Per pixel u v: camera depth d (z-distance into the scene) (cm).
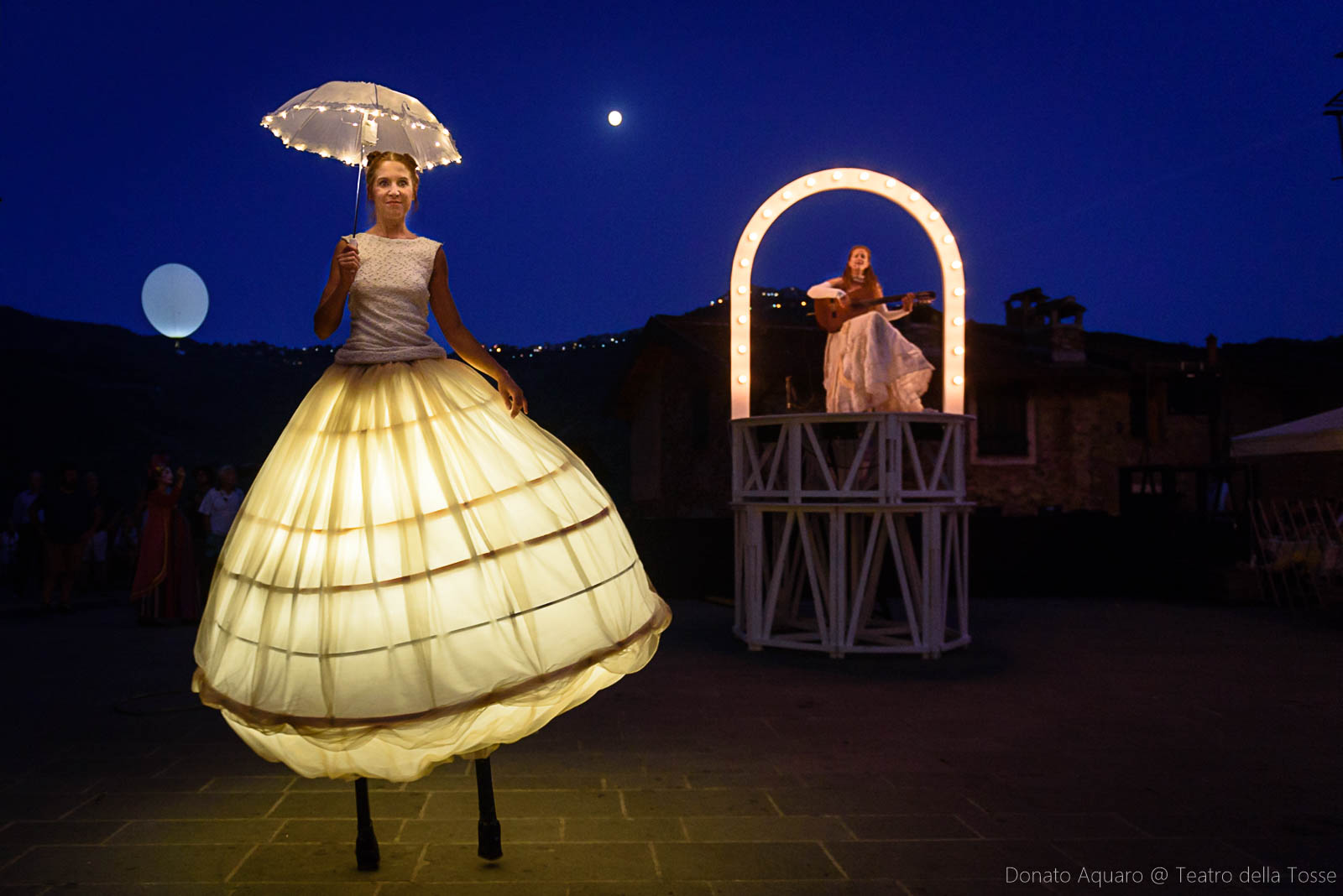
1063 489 2328
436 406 319
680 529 1296
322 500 304
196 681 310
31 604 1271
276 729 280
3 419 3011
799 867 342
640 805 413
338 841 367
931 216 891
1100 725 569
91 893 316
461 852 354
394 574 289
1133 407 2458
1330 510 1287
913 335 2402
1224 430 2412
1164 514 1400
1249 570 1242
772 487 853
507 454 318
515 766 476
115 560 1550
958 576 870
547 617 293
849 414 801
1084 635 947
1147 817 400
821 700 639
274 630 290
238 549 315
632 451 2602
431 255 344
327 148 374
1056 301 2447
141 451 3055
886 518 805
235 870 336
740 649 855
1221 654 835
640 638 314
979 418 2327
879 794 430
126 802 416
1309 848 364
